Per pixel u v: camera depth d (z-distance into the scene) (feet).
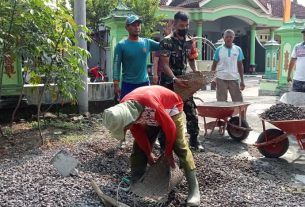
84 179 14.85
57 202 12.69
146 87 13.20
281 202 13.88
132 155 14.40
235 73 25.03
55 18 20.51
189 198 12.98
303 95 21.91
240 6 87.25
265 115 20.10
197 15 83.25
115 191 13.82
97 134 22.90
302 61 25.67
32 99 27.50
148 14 63.57
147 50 20.12
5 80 26.13
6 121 26.71
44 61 21.27
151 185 13.16
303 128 18.56
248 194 14.61
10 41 19.98
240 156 20.26
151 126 14.02
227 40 24.63
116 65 19.70
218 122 24.06
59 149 19.20
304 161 19.62
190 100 20.01
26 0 19.56
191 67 19.76
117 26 31.45
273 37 97.35
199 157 18.74
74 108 29.07
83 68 23.72
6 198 12.84
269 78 55.01
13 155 18.20
